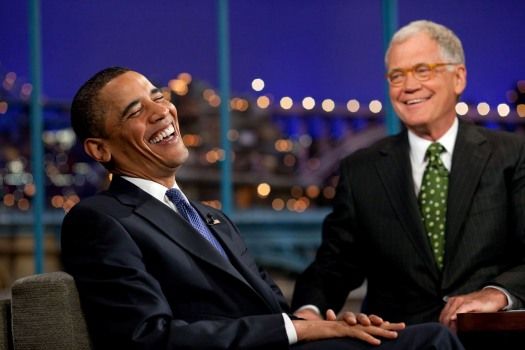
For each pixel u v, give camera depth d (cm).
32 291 225
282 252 1077
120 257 228
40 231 455
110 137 255
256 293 244
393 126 464
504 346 287
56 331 223
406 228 314
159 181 258
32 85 457
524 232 308
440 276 309
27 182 714
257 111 1005
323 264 331
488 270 308
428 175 320
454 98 322
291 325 224
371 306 325
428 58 317
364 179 327
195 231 247
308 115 937
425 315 308
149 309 218
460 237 308
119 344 218
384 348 221
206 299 240
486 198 311
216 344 217
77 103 258
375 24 591
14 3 541
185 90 600
